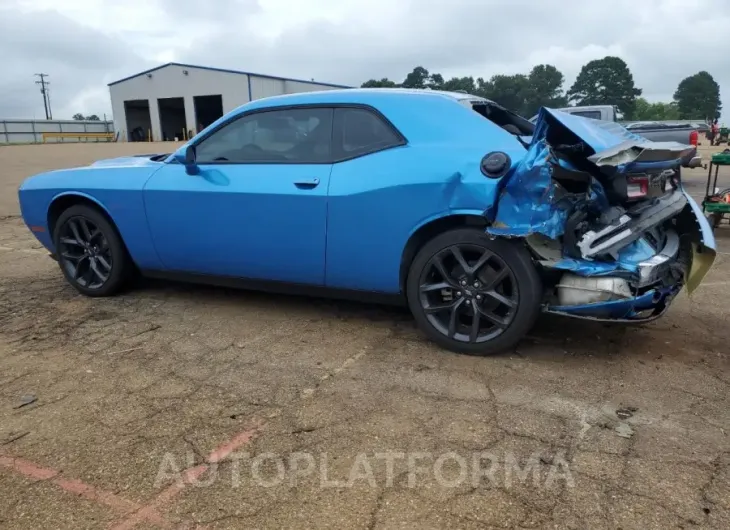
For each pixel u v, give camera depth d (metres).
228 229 4.04
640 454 2.53
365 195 3.54
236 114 4.10
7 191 12.71
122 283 4.79
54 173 4.91
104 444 2.65
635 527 2.08
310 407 2.95
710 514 2.14
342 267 3.76
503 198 3.22
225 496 2.28
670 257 3.39
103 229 4.62
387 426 2.76
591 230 3.22
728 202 7.45
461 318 3.68
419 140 3.55
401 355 3.58
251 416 2.87
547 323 4.09
